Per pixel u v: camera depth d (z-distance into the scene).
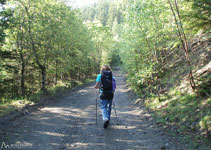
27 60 12.68
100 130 4.89
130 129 4.95
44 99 10.15
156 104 6.74
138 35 8.62
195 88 5.40
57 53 14.13
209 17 4.40
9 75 12.53
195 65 6.89
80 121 5.91
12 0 10.59
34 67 14.23
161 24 7.16
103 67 5.38
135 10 7.14
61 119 6.18
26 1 11.34
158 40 7.67
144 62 9.02
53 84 18.34
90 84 22.70
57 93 13.08
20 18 10.78
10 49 10.98
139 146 3.81
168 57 10.32
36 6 11.52
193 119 4.35
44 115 6.78
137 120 5.82
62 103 9.73
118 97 11.34
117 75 36.59
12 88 14.72
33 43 11.84
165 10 6.55
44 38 12.80
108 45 37.03
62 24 13.48
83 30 21.83
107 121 4.76
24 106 7.81
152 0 6.58
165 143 3.87
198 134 3.80
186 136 3.92
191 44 8.65
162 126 4.89
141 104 7.86
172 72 8.42
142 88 10.23
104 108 4.99
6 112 6.51
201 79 5.46
